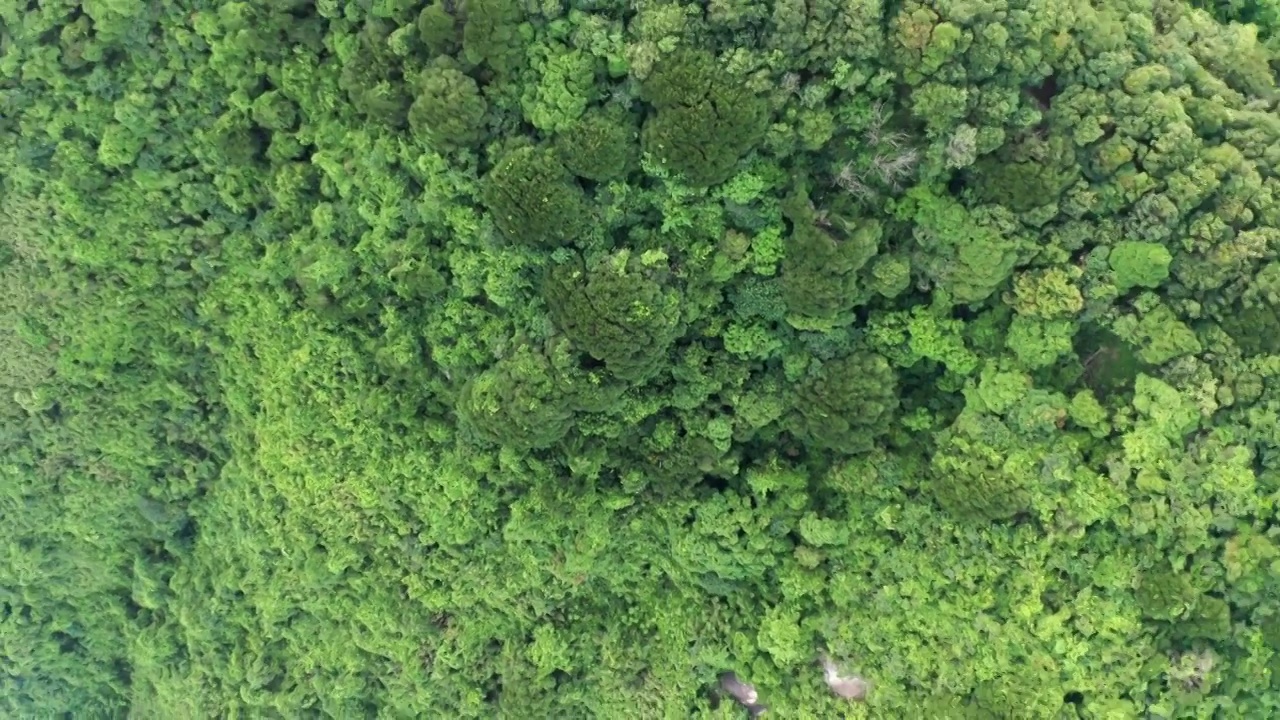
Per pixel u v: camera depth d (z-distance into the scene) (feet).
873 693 86.43
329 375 95.20
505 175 74.84
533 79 74.13
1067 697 78.59
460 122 74.54
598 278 76.64
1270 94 72.74
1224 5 79.92
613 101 73.77
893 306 81.00
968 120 71.00
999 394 78.43
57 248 97.35
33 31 86.17
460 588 100.53
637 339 76.89
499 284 81.10
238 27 83.15
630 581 100.68
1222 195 70.03
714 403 87.10
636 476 90.22
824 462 88.84
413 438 95.30
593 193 76.89
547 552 96.07
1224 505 72.59
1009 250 73.77
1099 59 69.10
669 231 78.33
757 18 67.72
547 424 81.00
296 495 100.89
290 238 92.89
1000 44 67.10
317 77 85.15
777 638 88.12
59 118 90.27
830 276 75.15
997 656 79.61
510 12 71.20
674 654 97.25
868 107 70.69
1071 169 72.08
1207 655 74.08
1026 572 79.10
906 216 76.23
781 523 89.04
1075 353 78.64
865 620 86.12
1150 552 75.00
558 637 100.58
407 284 84.64
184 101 89.71
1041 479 77.51
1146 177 70.33
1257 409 72.13
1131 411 76.38
